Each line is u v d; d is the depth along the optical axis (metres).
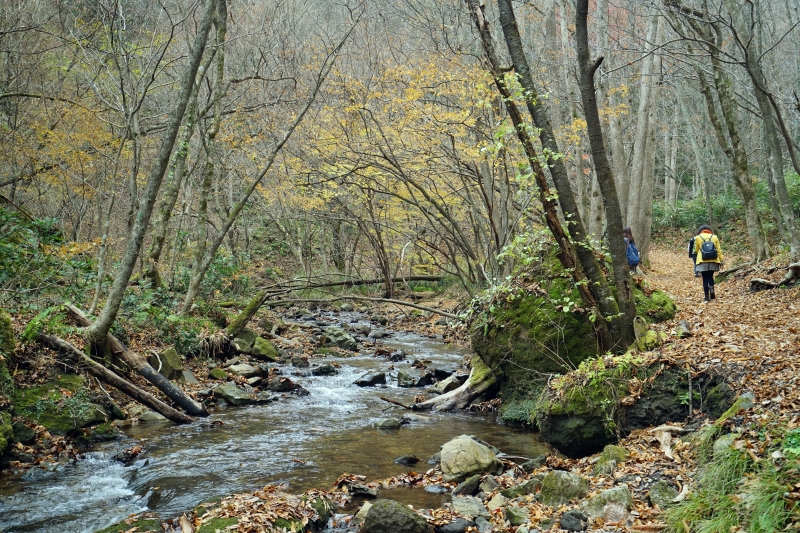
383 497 6.99
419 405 11.24
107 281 14.54
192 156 21.25
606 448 7.28
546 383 9.84
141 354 11.77
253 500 6.43
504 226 17.77
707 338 9.11
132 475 7.65
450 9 18.03
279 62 20.86
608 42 20.14
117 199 21.75
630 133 32.88
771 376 7.08
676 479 6.09
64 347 9.84
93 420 9.15
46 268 12.77
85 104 18.03
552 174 9.61
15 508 6.59
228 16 19.91
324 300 19.12
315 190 19.88
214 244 15.67
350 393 12.44
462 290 24.03
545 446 8.90
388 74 15.72
